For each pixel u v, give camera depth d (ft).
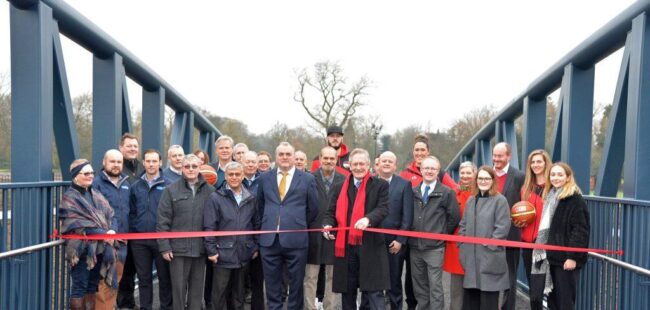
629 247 16.63
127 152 21.09
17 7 18.43
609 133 20.42
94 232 16.52
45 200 17.21
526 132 31.86
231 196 19.33
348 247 18.69
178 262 19.10
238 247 19.31
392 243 18.99
